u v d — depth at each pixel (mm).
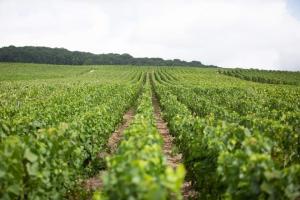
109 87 38062
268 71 91500
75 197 9023
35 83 46531
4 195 6273
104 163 11766
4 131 9742
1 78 66125
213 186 7781
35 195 6996
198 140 9773
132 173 4707
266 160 6023
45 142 7648
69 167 9023
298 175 5984
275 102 23625
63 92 32500
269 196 5762
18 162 6445
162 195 4395
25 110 16703
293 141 10008
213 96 30266
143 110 16391
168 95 31812
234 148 8359
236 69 100500
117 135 19078
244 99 26031
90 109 17656
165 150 15250
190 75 76438
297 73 84500
